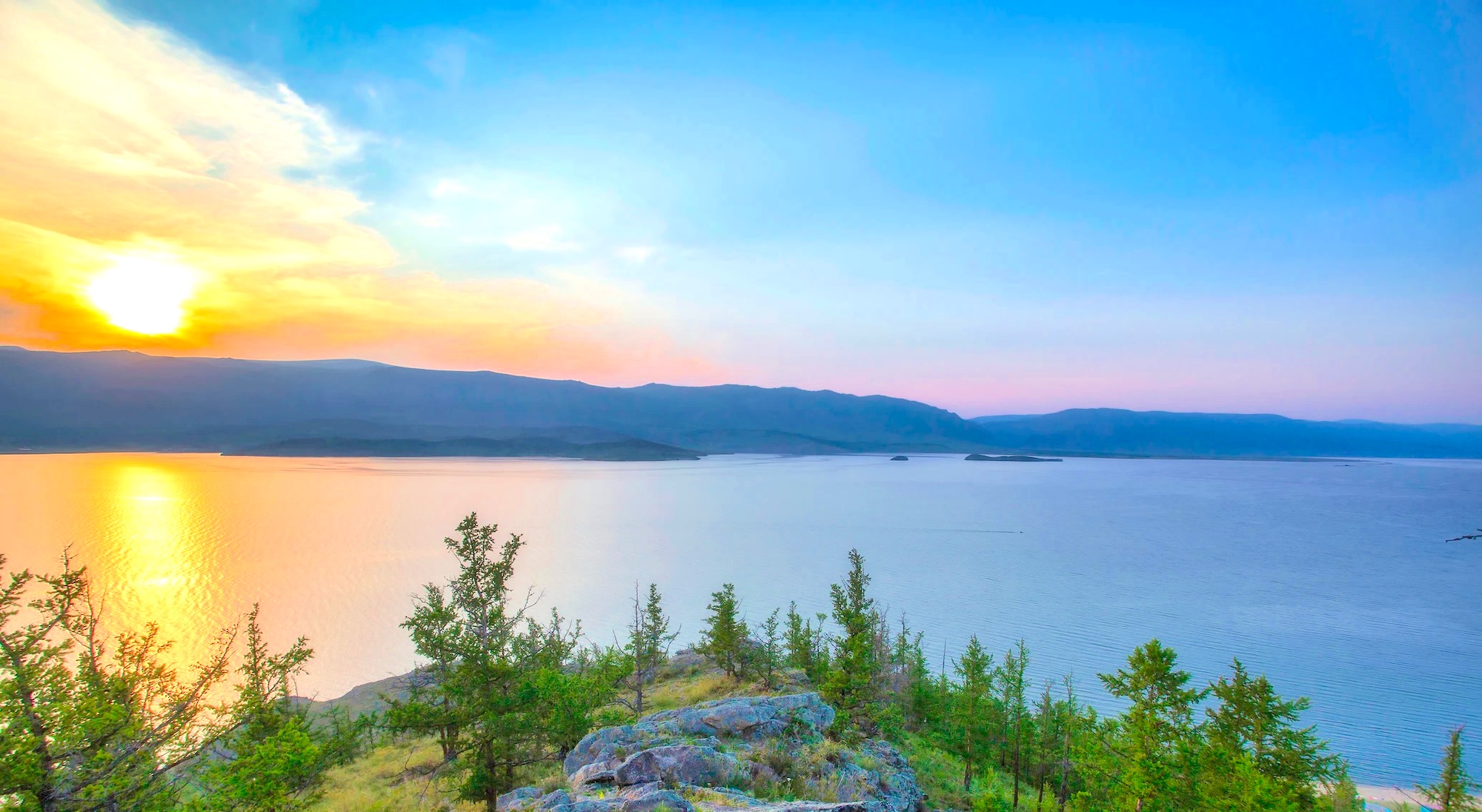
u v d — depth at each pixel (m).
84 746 16.17
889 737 47.66
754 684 54.44
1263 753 37.62
